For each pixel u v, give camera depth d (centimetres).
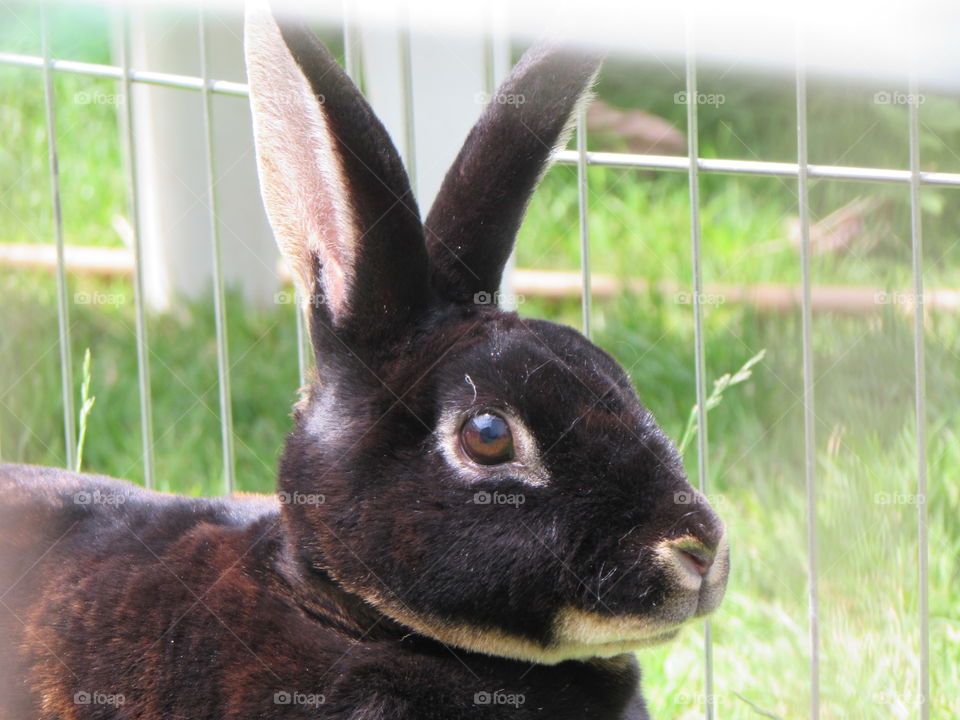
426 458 296
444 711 303
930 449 491
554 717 309
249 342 618
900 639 424
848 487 477
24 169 693
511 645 299
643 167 397
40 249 658
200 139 646
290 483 309
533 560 288
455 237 325
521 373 293
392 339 306
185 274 657
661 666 420
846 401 529
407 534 294
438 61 443
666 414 548
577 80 329
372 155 300
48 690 317
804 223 374
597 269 669
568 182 730
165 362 593
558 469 289
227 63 631
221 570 321
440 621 299
